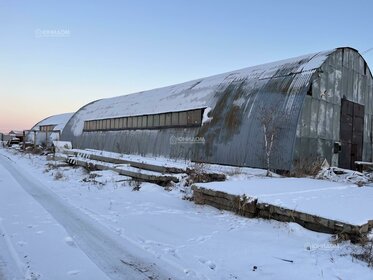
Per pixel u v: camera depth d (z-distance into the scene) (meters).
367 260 5.83
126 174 17.05
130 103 35.50
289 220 8.02
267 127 18.25
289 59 22.64
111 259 5.82
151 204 10.66
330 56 20.17
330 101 20.23
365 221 6.82
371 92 25.06
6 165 23.14
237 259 5.95
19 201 10.52
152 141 27.30
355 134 23.02
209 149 21.36
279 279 5.17
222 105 22.33
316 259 5.94
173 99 28.39
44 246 6.36
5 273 5.12
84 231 7.38
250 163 18.55
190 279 5.11
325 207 7.99
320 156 19.16
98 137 36.75
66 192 12.48
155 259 5.85
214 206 10.03
